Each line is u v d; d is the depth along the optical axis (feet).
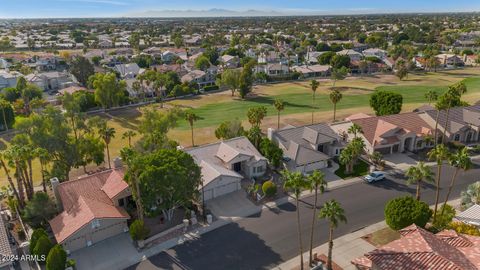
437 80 498.28
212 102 399.03
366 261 117.70
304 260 136.36
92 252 144.36
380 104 289.94
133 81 442.91
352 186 193.36
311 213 168.45
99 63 636.89
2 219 147.43
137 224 145.28
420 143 242.78
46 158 181.57
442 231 131.34
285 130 234.99
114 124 319.47
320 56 630.74
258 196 180.14
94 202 158.40
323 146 235.61
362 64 563.07
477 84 463.01
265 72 549.54
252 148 219.00
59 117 204.64
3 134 291.79
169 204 152.97
